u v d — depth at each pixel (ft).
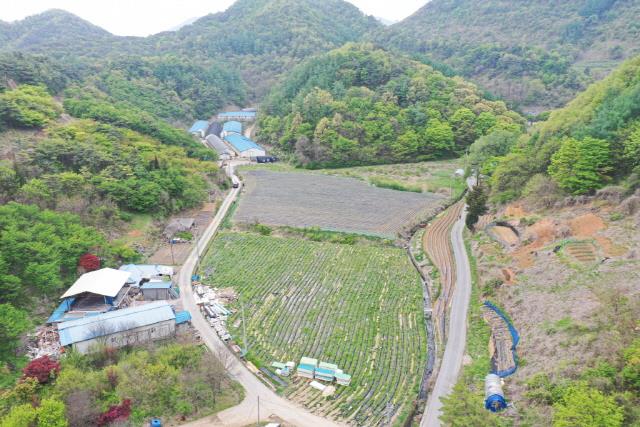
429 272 212.64
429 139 423.64
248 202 311.88
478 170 326.65
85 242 198.49
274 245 247.50
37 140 269.85
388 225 273.33
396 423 124.98
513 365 139.95
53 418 110.93
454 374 142.92
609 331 126.31
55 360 144.66
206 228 268.41
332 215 288.71
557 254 178.19
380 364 151.02
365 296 195.00
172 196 283.59
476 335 161.89
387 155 419.95
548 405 115.34
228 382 139.54
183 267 220.23
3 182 210.18
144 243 236.43
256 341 163.53
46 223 198.29
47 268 173.99
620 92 234.17
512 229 222.48
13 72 345.10
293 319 177.47
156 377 132.98
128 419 120.88
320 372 143.84
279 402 132.57
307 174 382.63
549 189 221.46
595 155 205.36
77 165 256.11
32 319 165.37
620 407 98.12
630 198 183.73
